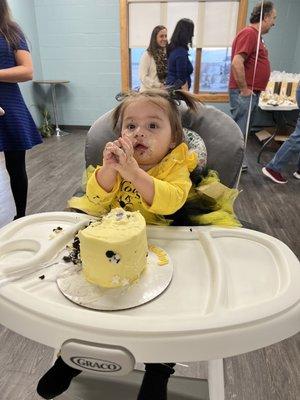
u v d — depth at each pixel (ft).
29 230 2.30
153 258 1.98
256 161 10.31
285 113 10.78
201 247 2.15
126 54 13.75
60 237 2.15
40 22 13.76
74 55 14.19
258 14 6.93
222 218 2.42
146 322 1.44
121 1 12.80
